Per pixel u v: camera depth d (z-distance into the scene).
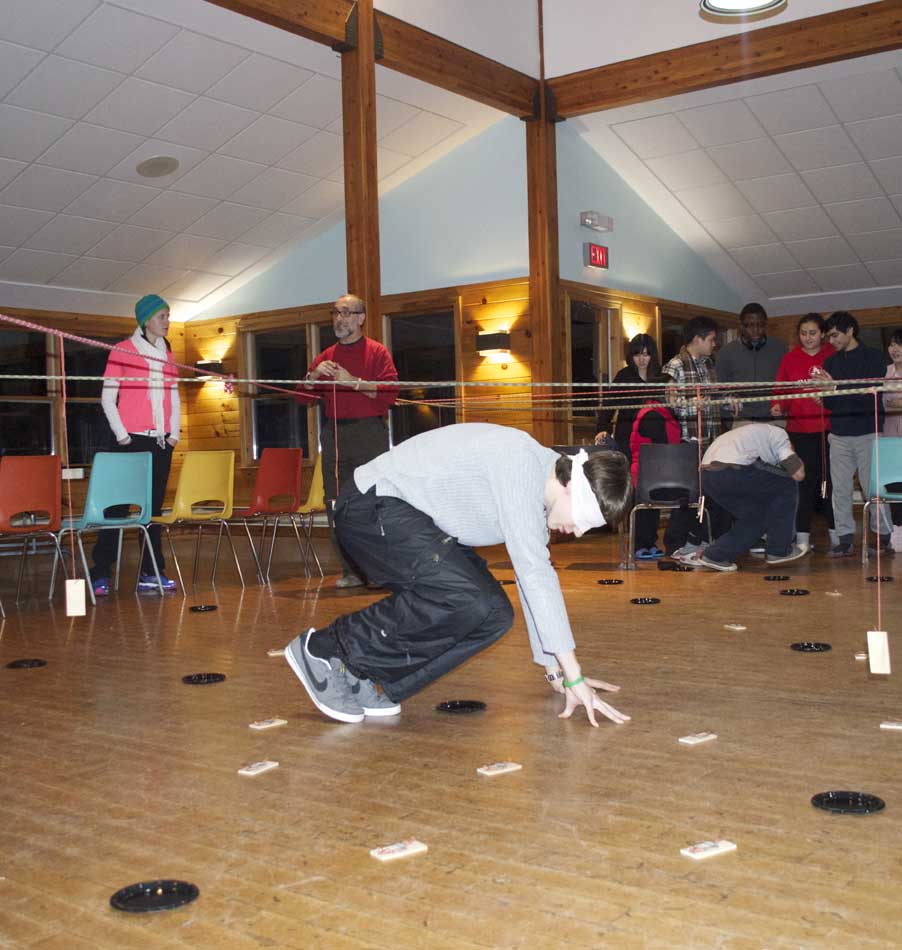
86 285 9.58
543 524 2.56
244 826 2.10
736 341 7.01
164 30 6.63
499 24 8.20
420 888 1.78
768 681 3.20
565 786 2.29
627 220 9.63
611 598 4.96
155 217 8.87
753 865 1.83
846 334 6.16
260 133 8.09
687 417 6.39
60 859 1.96
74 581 3.09
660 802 2.17
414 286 9.32
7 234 8.41
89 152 7.69
